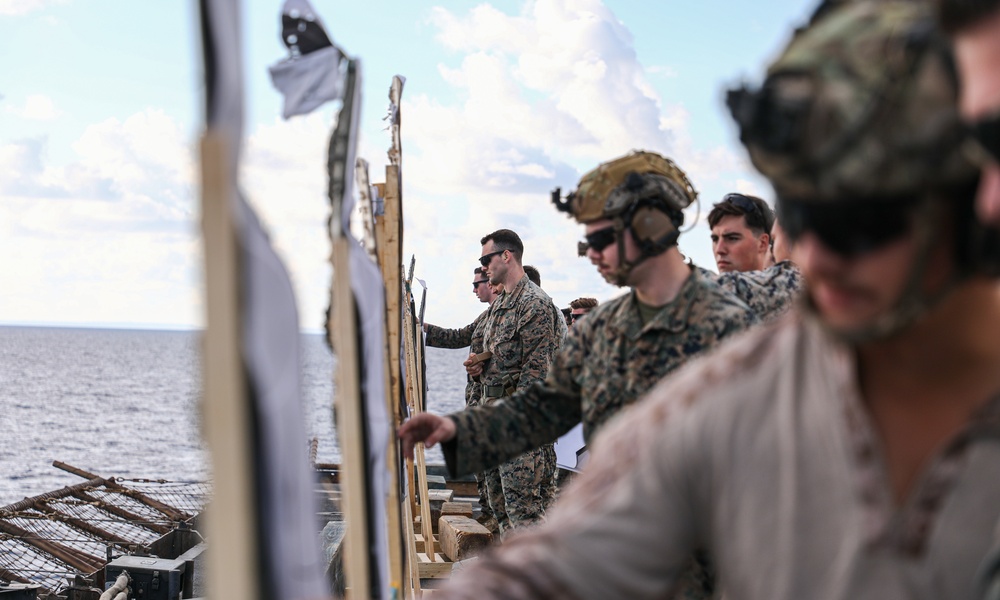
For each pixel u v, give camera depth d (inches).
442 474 423.5
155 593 230.5
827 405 45.1
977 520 42.1
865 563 43.3
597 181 115.1
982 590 41.8
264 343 40.3
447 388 4097.0
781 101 39.8
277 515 41.6
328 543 239.6
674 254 118.0
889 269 40.8
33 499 339.3
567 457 186.2
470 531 287.3
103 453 1979.6
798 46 41.6
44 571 285.4
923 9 40.1
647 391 116.2
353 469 72.0
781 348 47.8
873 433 44.2
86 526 322.3
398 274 116.3
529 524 264.1
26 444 2118.6
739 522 46.6
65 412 3171.8
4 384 4655.5
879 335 41.8
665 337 116.3
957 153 38.9
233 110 39.6
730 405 46.9
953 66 38.5
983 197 39.6
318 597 47.3
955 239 40.9
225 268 34.4
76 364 7150.6
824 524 44.4
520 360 285.1
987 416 42.4
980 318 43.1
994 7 37.3
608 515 47.4
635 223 114.0
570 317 355.9
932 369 43.4
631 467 48.1
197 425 36.9
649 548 47.6
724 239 181.8
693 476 47.4
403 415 135.0
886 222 40.1
